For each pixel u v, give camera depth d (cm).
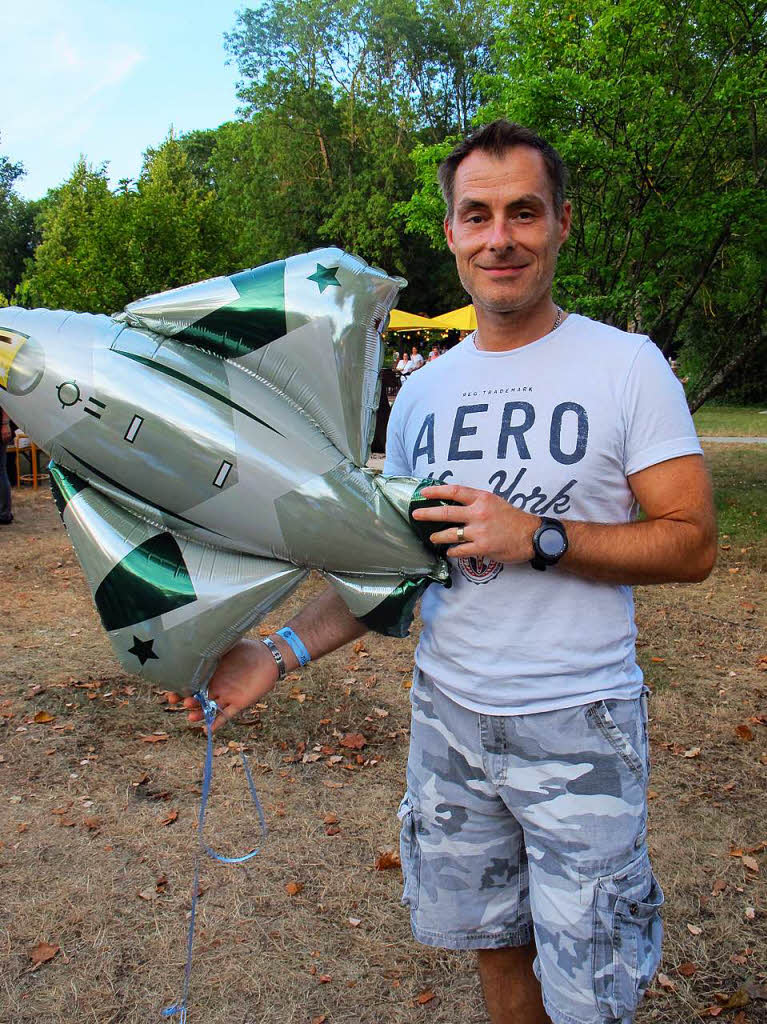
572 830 149
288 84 3134
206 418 149
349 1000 238
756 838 312
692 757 373
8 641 539
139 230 1353
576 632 149
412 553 153
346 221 3127
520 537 142
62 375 149
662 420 145
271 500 149
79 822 328
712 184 871
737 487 1050
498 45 912
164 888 287
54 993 242
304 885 289
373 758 380
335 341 155
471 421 157
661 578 145
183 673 156
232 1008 236
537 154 149
